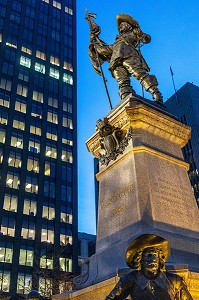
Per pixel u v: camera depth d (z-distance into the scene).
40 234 51.97
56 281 35.81
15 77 63.53
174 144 8.07
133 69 9.02
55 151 61.03
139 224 6.23
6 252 48.16
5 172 53.78
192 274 5.09
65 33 76.69
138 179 6.82
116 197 7.17
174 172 7.48
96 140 8.43
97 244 7.10
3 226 49.62
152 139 7.62
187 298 3.83
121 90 8.80
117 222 6.82
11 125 58.41
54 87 67.88
